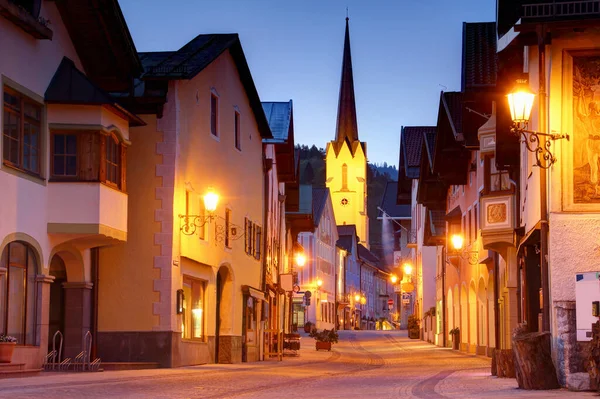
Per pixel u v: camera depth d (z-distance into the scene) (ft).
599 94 69.92
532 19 69.10
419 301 250.57
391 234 617.21
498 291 131.54
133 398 58.75
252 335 136.15
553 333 68.59
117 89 98.17
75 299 95.09
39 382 70.03
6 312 79.56
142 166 102.42
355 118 488.02
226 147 122.31
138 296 100.89
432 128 211.61
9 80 78.95
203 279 113.39
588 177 69.67
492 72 118.62
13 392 60.49
